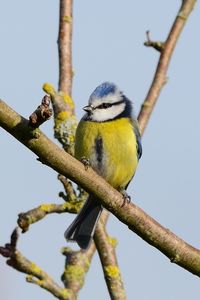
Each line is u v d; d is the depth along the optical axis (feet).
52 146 22.58
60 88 36.24
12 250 27.55
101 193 24.22
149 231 24.68
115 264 30.25
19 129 21.58
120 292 29.19
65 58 36.29
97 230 31.35
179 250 24.68
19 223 29.91
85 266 31.65
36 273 28.14
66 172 23.48
